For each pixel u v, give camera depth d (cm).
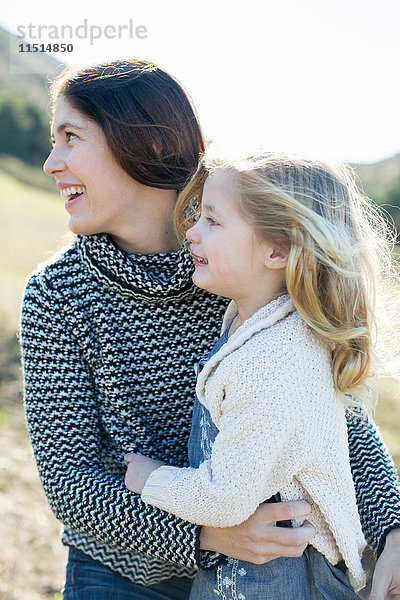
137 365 182
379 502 173
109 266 175
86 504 163
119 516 160
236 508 143
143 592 188
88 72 174
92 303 181
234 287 155
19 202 2298
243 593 156
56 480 168
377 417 516
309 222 145
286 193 146
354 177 167
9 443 494
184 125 181
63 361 179
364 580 159
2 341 664
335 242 147
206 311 182
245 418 143
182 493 149
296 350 147
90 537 179
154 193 180
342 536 152
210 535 154
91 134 171
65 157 173
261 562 150
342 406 156
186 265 173
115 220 179
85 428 175
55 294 181
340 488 152
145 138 173
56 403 175
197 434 171
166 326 181
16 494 417
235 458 143
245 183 148
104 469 173
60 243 209
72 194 178
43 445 172
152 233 184
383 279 169
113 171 173
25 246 1308
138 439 182
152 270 181
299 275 146
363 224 162
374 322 157
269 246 149
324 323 147
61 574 341
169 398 183
